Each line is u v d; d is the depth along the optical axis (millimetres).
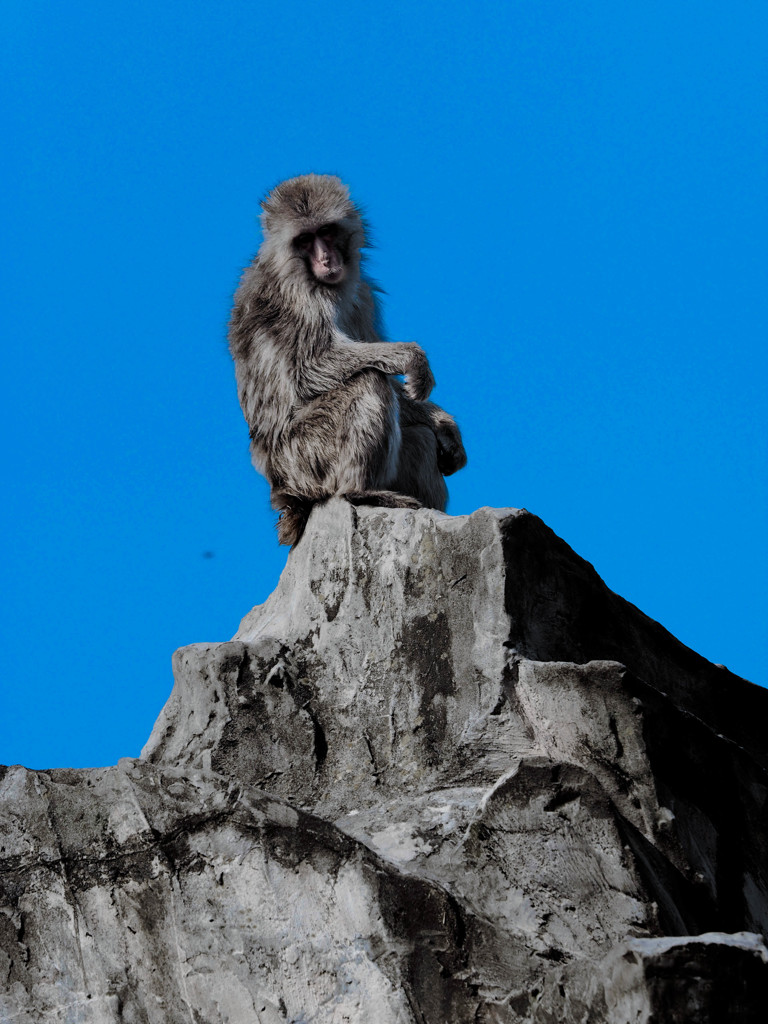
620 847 19188
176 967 21188
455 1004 18922
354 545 25375
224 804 21562
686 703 24938
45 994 21938
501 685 22234
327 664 24859
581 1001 17812
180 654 25719
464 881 19781
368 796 22969
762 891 21953
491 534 23094
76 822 22484
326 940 20094
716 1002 16797
